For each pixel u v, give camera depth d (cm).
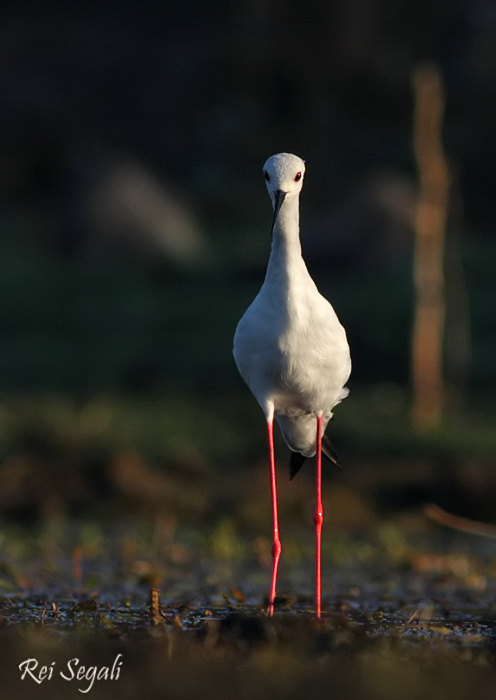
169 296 2041
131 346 1780
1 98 3094
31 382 1652
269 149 3081
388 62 3306
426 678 595
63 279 2125
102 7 3725
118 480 1316
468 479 1316
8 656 630
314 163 2991
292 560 1062
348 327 1800
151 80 3312
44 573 941
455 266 2130
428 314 1568
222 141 3105
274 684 579
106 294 2047
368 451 1427
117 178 2511
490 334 1869
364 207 2306
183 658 625
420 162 1590
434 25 3419
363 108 3250
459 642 695
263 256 2348
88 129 3062
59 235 2416
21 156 2856
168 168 2991
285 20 3419
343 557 1077
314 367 711
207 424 1500
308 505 1280
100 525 1252
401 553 1073
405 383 1675
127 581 920
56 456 1409
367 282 2106
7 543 1112
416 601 859
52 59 3375
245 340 714
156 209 2433
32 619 747
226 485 1332
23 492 1309
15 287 2052
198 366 1709
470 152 2947
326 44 3328
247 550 1105
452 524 938
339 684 579
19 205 2744
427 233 1572
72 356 1741
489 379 1695
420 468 1348
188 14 3641
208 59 3397
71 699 564
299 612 766
